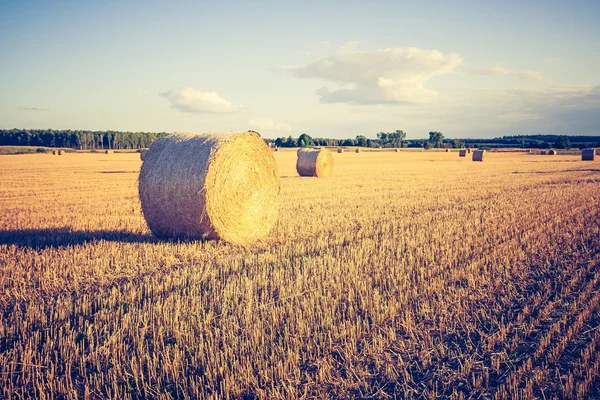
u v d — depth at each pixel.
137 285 8.50
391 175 36.12
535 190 23.70
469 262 10.06
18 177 34.00
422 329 6.80
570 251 11.02
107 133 139.00
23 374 5.38
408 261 10.05
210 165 11.90
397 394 5.26
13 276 8.88
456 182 29.44
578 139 182.88
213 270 9.33
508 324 6.73
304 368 5.73
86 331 6.53
